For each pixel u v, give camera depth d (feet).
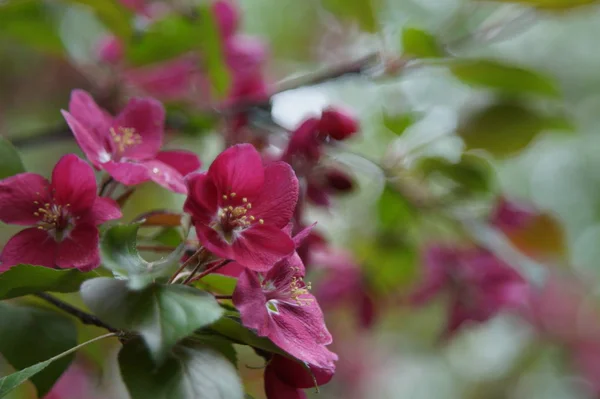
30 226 2.25
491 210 3.04
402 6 3.95
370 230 3.36
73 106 2.32
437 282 3.02
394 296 3.33
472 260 3.02
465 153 2.99
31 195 2.23
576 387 5.09
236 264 2.29
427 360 5.53
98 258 2.19
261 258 2.16
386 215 3.03
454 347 5.45
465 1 3.09
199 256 2.19
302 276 2.23
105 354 2.78
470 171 2.94
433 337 5.11
